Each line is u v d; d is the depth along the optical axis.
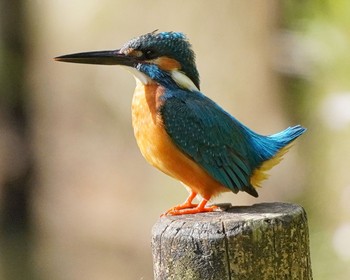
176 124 7.67
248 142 7.77
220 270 6.09
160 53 7.90
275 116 15.00
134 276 18.62
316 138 13.10
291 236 6.20
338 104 10.64
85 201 19.34
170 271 6.21
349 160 12.62
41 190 19.64
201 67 16.44
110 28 18.58
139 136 7.91
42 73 19.48
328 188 13.03
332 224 12.24
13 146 19.52
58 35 19.28
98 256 18.78
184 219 6.39
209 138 7.64
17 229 19.52
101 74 19.30
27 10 19.17
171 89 7.87
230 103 16.02
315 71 11.54
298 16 12.30
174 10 16.97
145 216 18.64
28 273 18.59
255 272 6.11
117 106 19.30
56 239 19.41
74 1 18.83
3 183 19.42
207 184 7.72
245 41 15.70
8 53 19.03
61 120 19.67
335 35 10.80
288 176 13.99
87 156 19.58
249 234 6.10
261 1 14.25
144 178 18.92
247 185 7.65
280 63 13.69
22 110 19.55
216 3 16.08
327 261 11.26
